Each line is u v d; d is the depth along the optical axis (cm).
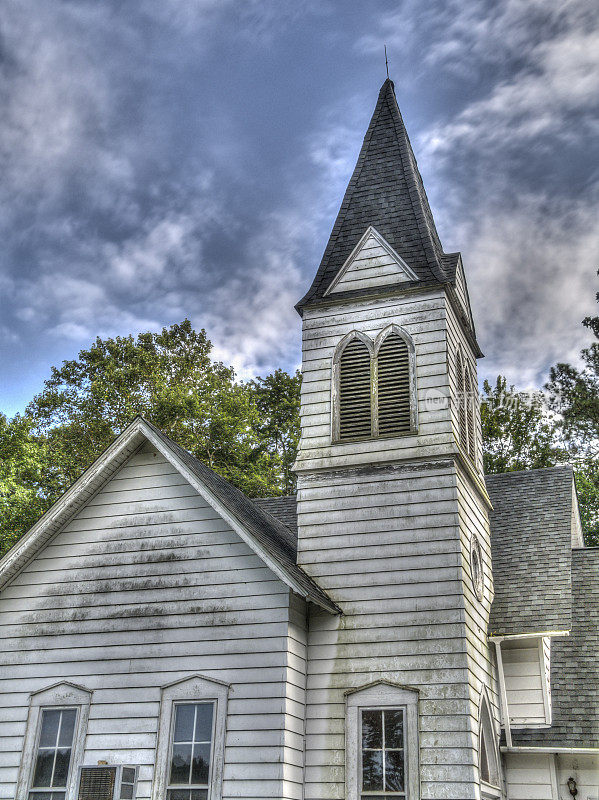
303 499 1925
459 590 1716
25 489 3641
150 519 1841
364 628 1742
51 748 1720
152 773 1616
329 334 2078
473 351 2330
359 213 2241
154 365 4484
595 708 1847
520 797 1839
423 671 1669
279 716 1584
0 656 1838
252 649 1653
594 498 4166
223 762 1578
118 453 1870
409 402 1941
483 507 2150
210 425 4194
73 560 1872
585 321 4328
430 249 2084
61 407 4431
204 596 1730
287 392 4950
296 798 1597
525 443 4550
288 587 1675
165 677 1692
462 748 1580
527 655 1988
